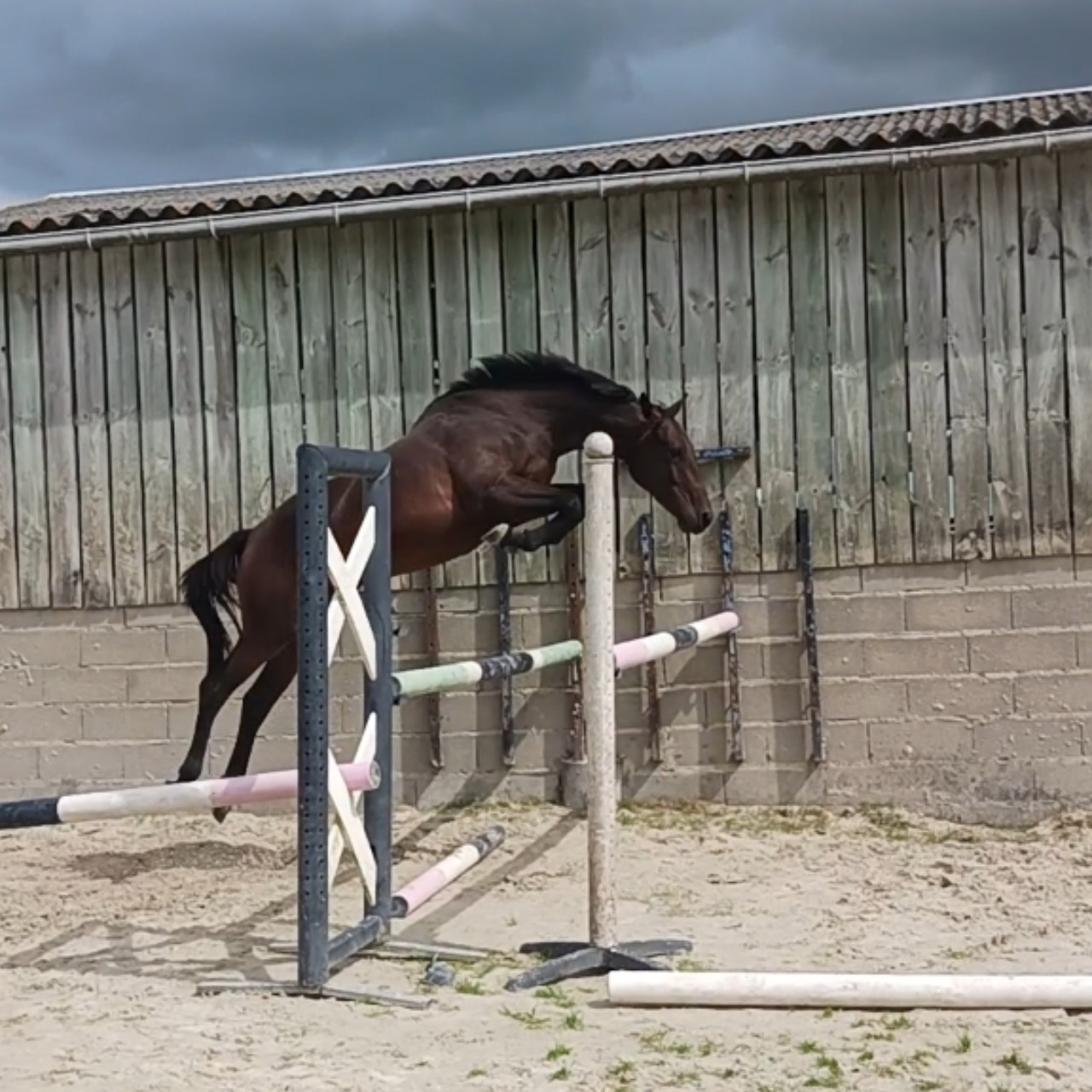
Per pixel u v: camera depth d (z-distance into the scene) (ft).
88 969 15.15
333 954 14.10
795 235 23.11
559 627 23.75
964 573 22.65
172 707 24.91
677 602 23.49
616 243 23.63
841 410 22.97
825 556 23.00
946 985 12.84
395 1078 11.07
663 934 16.26
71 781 25.14
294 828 23.56
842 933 16.21
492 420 20.07
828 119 31.40
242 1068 11.30
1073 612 22.27
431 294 24.16
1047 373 22.36
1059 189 22.33
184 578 21.45
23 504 25.38
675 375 23.44
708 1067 11.34
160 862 21.12
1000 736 22.47
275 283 24.61
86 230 23.90
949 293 22.67
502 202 22.91
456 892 18.63
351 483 19.97
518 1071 11.27
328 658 13.99
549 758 23.84
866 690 22.90
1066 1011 12.75
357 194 23.30
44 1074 11.16
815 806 23.02
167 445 24.94
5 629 25.46
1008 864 19.53
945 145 21.58
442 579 24.09
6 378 25.44
